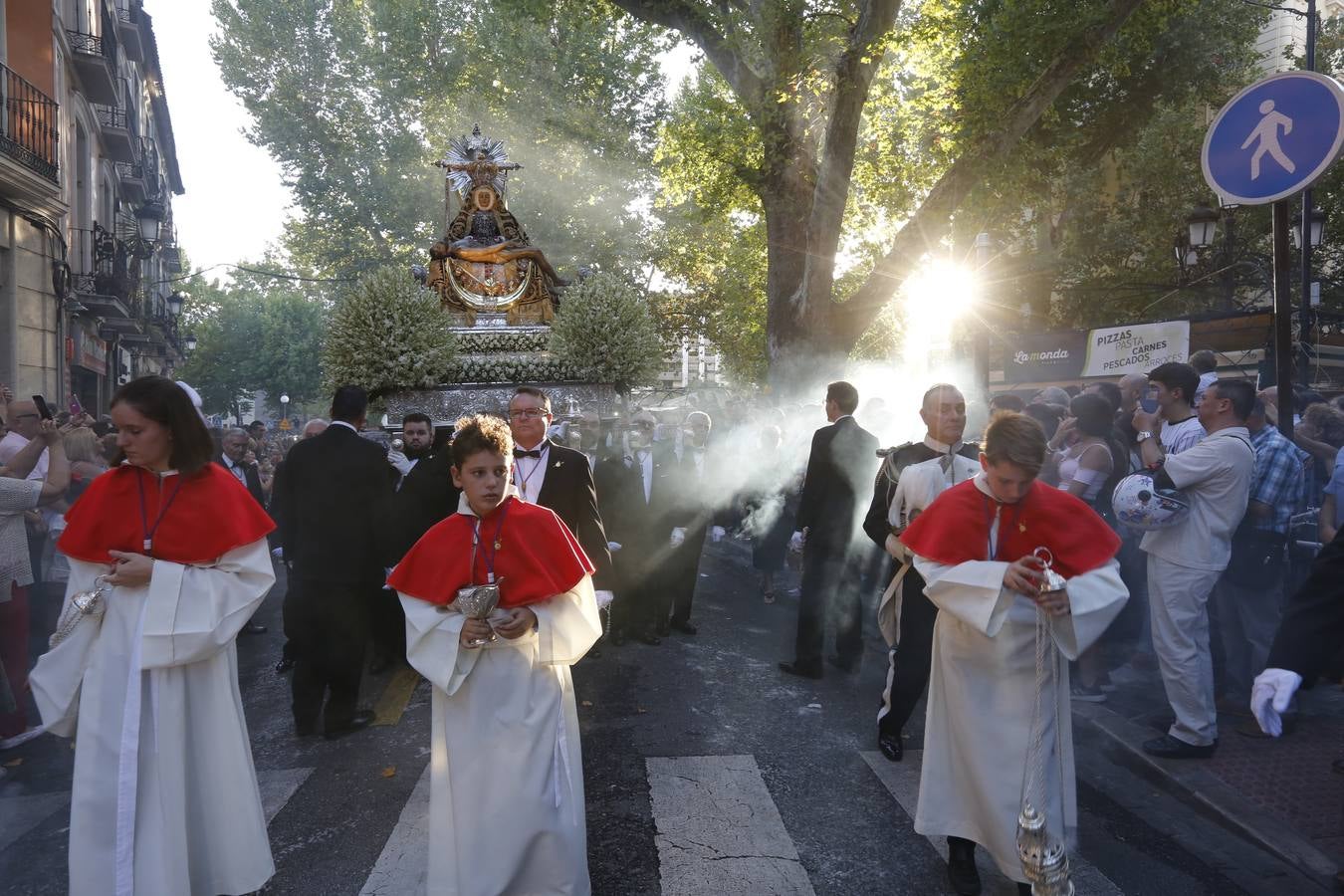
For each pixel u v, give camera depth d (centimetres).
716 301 2811
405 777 462
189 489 314
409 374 750
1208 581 447
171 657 293
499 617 299
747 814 410
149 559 302
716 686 607
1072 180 2106
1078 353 1488
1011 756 317
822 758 478
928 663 458
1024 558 312
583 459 543
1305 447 630
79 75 1906
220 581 307
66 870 372
